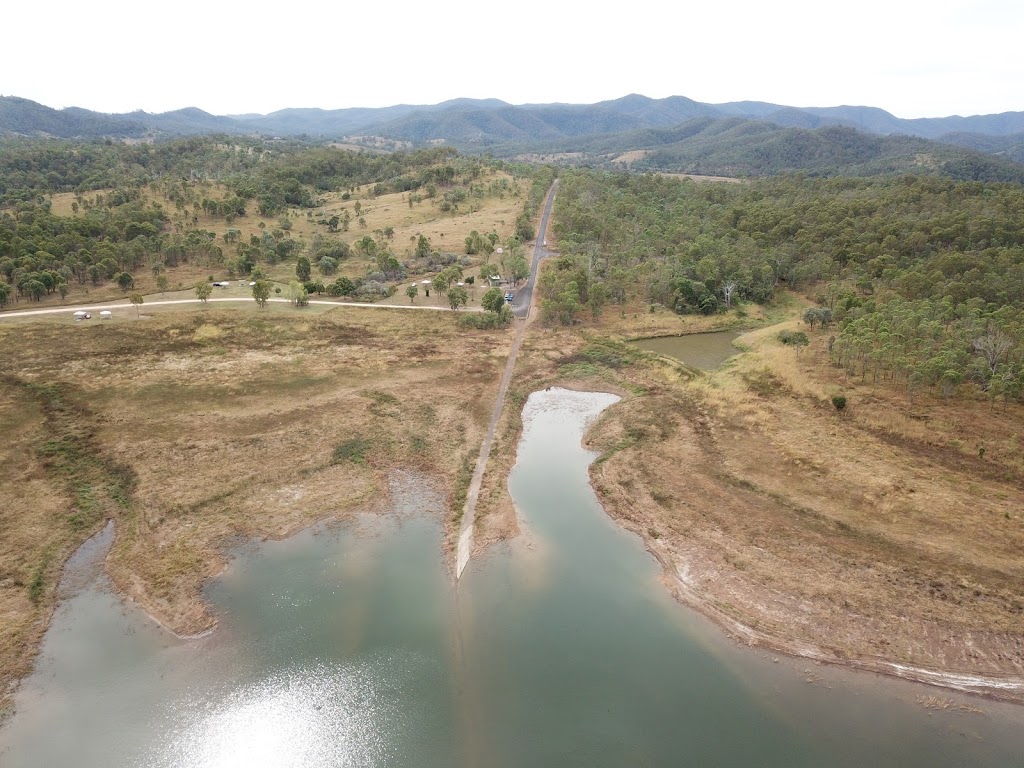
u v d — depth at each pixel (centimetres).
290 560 5856
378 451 7844
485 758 3991
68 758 3969
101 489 6781
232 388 9412
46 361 10088
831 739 4156
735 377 10156
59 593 5331
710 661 4794
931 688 4559
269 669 4647
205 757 4006
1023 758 4050
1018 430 7738
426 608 5294
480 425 8650
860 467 7206
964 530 6084
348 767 3950
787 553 5900
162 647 4816
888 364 9412
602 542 6241
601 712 4328
